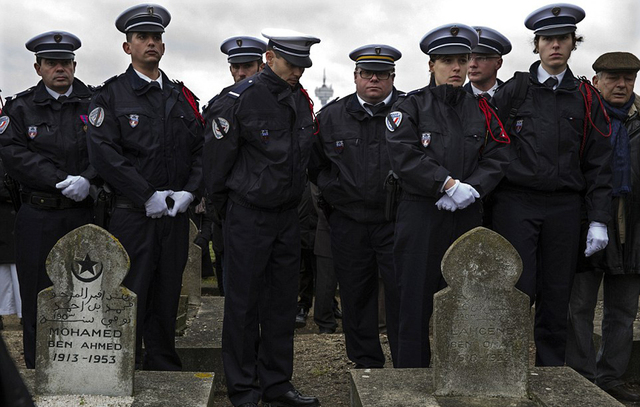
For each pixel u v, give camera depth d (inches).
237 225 155.8
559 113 161.6
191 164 170.7
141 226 159.8
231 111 152.6
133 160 160.7
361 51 179.2
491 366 140.3
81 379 139.7
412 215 157.4
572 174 161.9
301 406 161.5
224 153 154.1
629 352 180.5
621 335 179.2
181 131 166.1
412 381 146.9
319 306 259.3
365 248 181.2
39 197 171.8
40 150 172.4
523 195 161.9
